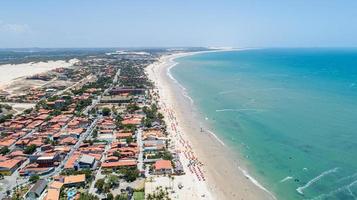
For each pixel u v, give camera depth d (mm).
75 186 121000
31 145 158750
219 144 164375
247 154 150750
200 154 151875
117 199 108062
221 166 138875
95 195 113500
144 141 166250
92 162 137750
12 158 148250
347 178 123250
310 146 156125
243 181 125188
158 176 128625
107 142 167625
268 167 136625
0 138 178125
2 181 127562
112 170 134625
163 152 151750
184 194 114625
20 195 115688
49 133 182000
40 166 138375
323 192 114312
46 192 116375
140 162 142000
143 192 115125
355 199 108688
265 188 119438
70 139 169250
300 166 135875
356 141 159875
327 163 137125
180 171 132750
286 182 123062
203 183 123688
